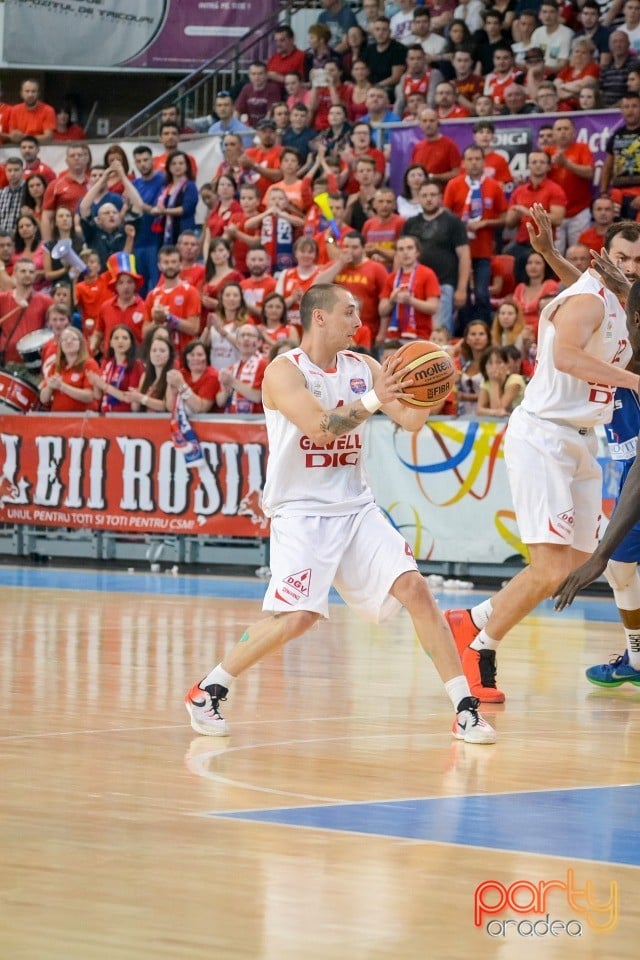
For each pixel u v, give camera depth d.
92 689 7.40
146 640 9.63
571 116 16.95
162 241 18.77
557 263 7.68
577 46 18.64
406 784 5.09
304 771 5.32
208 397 15.93
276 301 15.73
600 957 3.09
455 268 16.11
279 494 6.09
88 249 18.05
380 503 14.88
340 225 17.02
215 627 10.51
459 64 19.47
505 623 7.39
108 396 16.48
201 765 5.40
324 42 21.05
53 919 3.27
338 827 4.33
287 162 17.98
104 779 5.09
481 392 14.48
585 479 7.43
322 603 5.98
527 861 3.91
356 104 19.89
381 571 6.06
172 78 24.56
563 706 7.29
